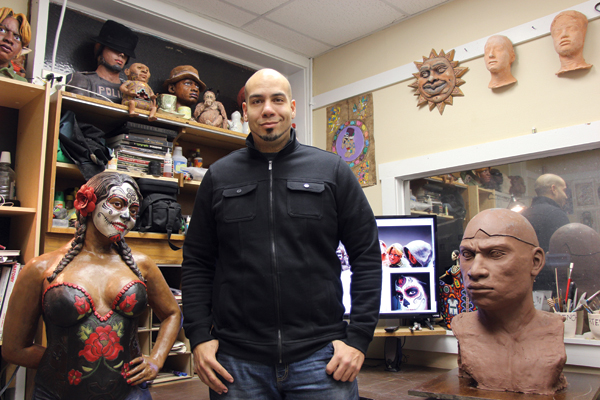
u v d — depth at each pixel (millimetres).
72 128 2275
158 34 3082
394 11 3025
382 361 2836
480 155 2645
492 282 1506
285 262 1188
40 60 2424
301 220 1217
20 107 2369
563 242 2408
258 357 1160
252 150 1311
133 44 2635
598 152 2355
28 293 1327
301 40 3430
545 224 2482
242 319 1189
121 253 1438
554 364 1453
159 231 2520
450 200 2902
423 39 3016
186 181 2713
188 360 2500
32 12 2490
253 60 3553
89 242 1391
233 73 3500
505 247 1517
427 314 2592
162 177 2576
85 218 1387
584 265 2328
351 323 1207
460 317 1726
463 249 1617
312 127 3656
